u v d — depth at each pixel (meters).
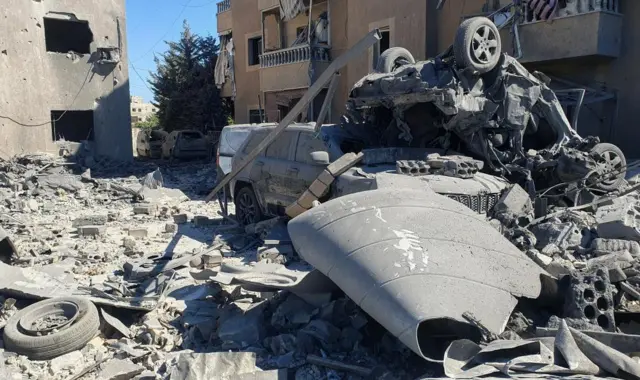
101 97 21.94
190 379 3.66
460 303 3.36
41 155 18.59
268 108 23.25
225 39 29.94
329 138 7.54
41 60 20.20
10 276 5.98
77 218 10.50
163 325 4.89
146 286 6.05
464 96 6.82
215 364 3.78
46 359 4.27
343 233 4.01
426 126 7.60
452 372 3.03
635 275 4.55
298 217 4.47
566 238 5.51
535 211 6.52
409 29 16.62
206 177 18.78
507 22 13.55
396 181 5.87
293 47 21.05
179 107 36.44
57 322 4.69
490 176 6.67
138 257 7.66
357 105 7.79
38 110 20.08
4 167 17.20
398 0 16.89
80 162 20.53
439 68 7.36
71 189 15.23
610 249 5.35
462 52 6.82
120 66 22.36
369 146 8.03
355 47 6.32
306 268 6.62
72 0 20.86
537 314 3.98
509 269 3.82
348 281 3.73
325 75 6.72
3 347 4.54
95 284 6.27
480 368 3.01
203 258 7.04
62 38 23.69
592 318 3.73
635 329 3.92
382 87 7.27
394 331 3.33
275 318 4.60
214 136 28.61
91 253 7.75
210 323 4.66
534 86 7.47
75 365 4.20
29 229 9.55
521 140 7.62
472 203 5.94
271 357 4.12
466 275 3.59
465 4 15.38
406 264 3.59
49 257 7.39
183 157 25.30
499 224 5.62
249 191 8.98
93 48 21.59
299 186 7.62
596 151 7.48
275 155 8.41
